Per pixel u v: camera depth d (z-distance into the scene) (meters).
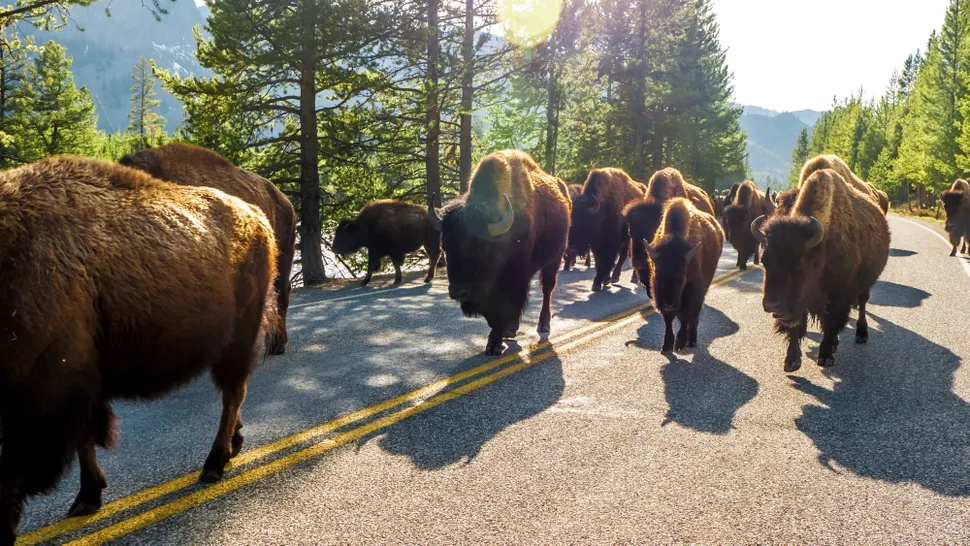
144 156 5.46
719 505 3.19
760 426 4.34
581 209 10.24
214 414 4.48
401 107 16.17
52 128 37.03
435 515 3.05
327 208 16.05
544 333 7.23
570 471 3.57
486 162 6.28
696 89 40.59
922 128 42.66
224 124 13.50
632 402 4.82
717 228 7.75
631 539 2.85
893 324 7.66
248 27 12.45
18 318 2.50
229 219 3.59
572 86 27.16
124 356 2.93
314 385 5.16
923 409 4.70
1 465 2.54
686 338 6.46
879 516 3.09
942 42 41.91
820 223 5.30
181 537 2.82
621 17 31.77
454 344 6.67
